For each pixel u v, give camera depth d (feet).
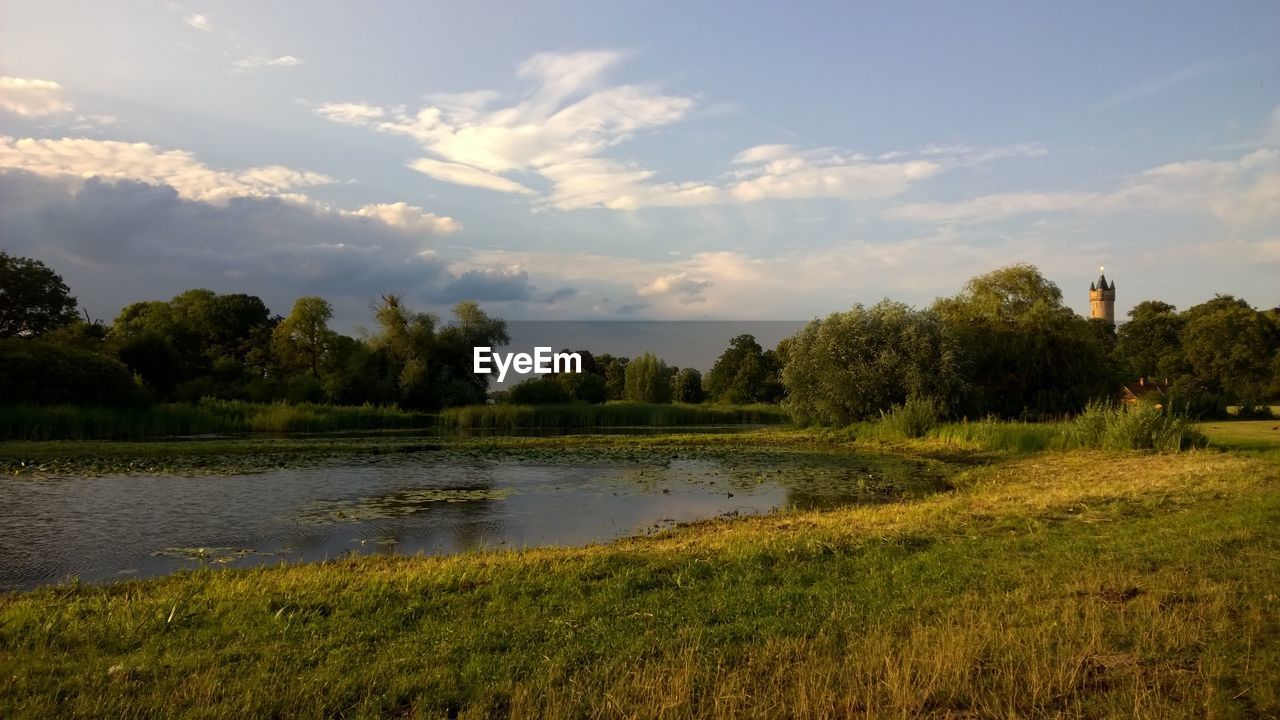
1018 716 14.82
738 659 18.47
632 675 17.22
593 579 27.12
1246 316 220.64
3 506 49.49
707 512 49.52
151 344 169.17
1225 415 154.92
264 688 16.80
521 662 18.47
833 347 122.72
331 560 34.50
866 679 16.75
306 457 82.53
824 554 30.63
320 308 197.16
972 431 97.40
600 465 77.71
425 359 192.54
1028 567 26.94
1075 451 80.89
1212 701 14.75
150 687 16.99
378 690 16.99
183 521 45.06
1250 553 26.84
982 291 135.23
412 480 64.69
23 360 113.60
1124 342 280.51
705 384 297.12
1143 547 29.07
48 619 22.34
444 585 26.02
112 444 90.68
